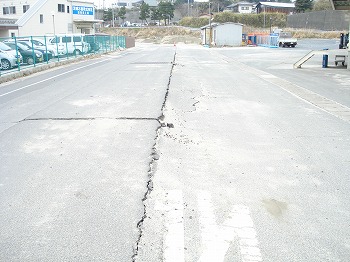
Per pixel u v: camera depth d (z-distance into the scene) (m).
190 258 3.10
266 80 15.03
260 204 4.10
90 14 47.53
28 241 3.36
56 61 21.59
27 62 19.42
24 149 6.07
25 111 8.99
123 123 7.64
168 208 3.98
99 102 9.91
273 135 6.89
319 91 12.12
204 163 5.39
